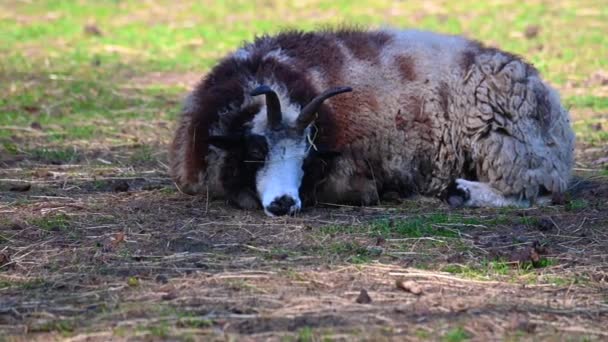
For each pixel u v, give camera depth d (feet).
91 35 134.00
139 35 134.62
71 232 55.42
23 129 84.23
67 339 41.11
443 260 51.49
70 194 64.49
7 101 94.58
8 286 47.42
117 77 108.88
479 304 45.09
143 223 57.36
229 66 62.75
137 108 94.63
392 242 54.24
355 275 48.62
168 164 72.79
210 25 141.28
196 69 114.52
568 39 128.06
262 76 60.70
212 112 60.39
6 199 62.44
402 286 46.65
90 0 160.56
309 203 61.98
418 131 64.39
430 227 57.00
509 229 57.57
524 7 150.10
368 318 43.11
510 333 41.93
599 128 85.61
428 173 65.41
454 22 138.82
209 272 48.80
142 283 47.39
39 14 149.28
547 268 50.75
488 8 149.79
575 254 53.01
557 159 64.85
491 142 63.52
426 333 41.52
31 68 111.04
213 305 44.52
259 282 47.42
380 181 64.49
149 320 42.75
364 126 62.64
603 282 48.80
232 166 59.88
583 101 95.81
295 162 58.59
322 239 54.44
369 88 63.05
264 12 150.71
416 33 67.87
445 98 64.49
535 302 45.70
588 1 153.69
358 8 151.33
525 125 63.87
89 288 46.96
